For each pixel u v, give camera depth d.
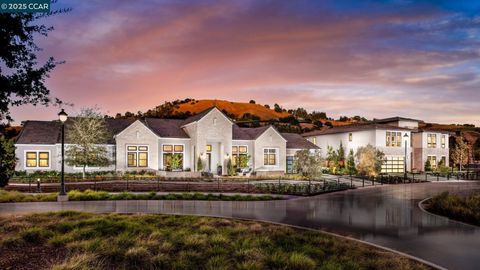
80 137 34.44
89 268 7.65
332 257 9.24
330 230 13.43
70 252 8.87
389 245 11.12
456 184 39.12
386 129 50.69
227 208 18.67
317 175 36.41
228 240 10.47
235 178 36.38
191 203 20.53
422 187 34.94
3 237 10.07
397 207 20.22
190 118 45.06
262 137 44.75
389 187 34.78
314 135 60.75
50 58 6.61
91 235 10.73
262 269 8.16
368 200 23.56
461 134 69.31
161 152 41.25
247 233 11.81
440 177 47.88
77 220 13.18
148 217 14.39
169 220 13.81
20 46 6.23
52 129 38.59
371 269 8.46
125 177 33.62
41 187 26.77
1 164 6.77
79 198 21.02
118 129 41.38
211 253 9.27
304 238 11.30
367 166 42.50
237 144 44.09
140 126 39.41
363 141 51.62
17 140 35.72
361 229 13.66
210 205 19.75
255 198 22.88
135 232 11.34
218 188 27.53
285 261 8.48
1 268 7.66
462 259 9.59
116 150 38.34
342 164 52.28
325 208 19.38
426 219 16.16
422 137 54.44
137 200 21.44
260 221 14.56
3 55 6.00
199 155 40.41
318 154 38.41
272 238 11.19
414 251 10.41
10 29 5.97
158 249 9.40
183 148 42.38
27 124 38.53
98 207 18.31
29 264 7.99
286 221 15.05
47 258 8.47
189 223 13.44
